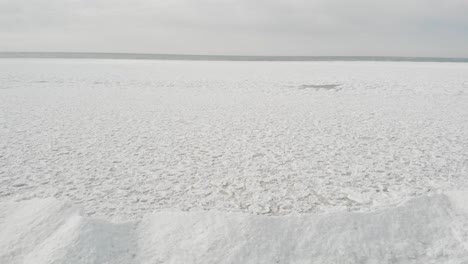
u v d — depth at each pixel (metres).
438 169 6.84
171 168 6.86
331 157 7.63
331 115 12.57
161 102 15.30
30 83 21.09
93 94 17.38
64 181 6.10
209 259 3.50
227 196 5.54
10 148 8.06
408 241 3.90
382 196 5.51
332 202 5.33
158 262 3.49
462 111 13.36
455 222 4.19
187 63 47.34
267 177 6.40
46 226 3.94
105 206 5.07
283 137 9.38
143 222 4.18
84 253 3.41
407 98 16.81
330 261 3.56
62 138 9.04
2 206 4.52
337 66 41.22
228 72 31.03
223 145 8.56
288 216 4.16
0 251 3.54
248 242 3.70
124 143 8.67
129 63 44.25
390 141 9.02
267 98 16.78
